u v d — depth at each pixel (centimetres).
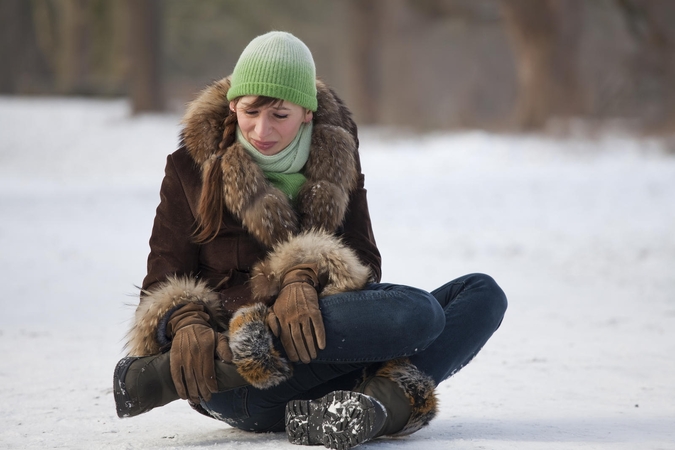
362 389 1000
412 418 1004
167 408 1321
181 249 1062
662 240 4100
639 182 6644
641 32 11312
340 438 942
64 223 5284
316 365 1006
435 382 1014
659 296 2720
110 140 11394
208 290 1021
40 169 10356
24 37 18225
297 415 970
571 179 7094
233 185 1028
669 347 1881
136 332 1002
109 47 16525
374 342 968
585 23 15475
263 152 1062
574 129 9994
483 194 6481
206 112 1074
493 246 4116
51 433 1141
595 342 1948
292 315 955
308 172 1085
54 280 3095
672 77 10975
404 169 8794
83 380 1537
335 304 969
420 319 972
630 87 11875
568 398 1373
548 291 2838
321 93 1125
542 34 11338
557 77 11400
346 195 1082
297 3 18188
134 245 4231
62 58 19088
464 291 1073
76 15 17962
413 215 5556
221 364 964
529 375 1573
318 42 18588
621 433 1112
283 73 1032
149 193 7419
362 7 14725
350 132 1148
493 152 9212
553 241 4234
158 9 13700
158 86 13650
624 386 1470
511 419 1207
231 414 1048
